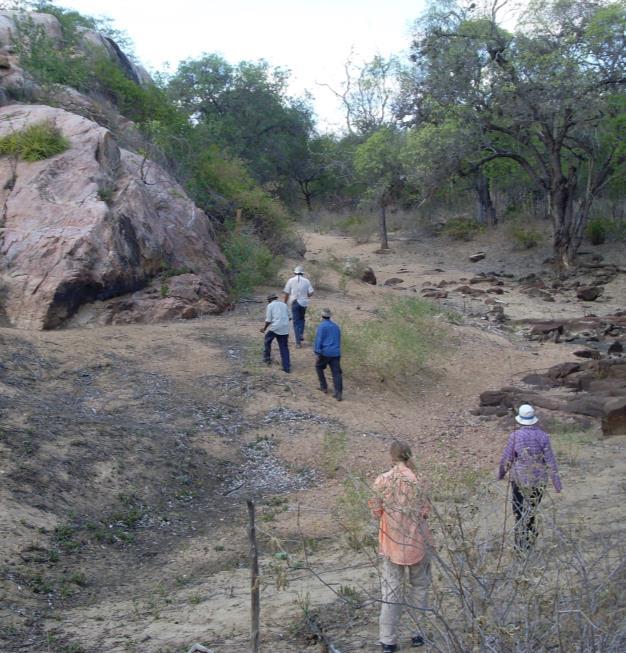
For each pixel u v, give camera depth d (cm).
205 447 1102
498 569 438
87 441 1006
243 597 683
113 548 818
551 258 3612
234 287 1981
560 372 1587
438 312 2134
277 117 5225
